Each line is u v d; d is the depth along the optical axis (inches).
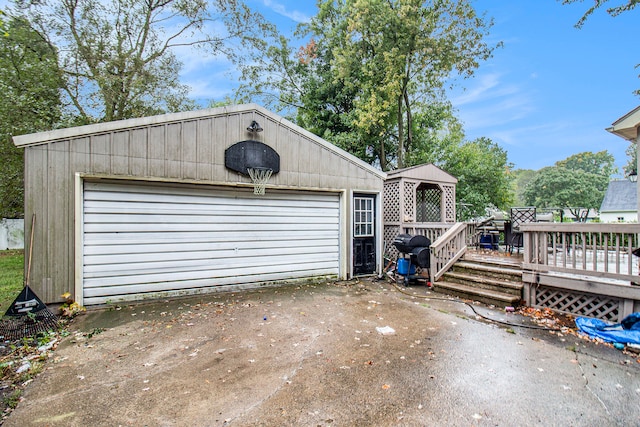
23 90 325.7
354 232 290.8
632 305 146.7
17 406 92.0
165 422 84.2
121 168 195.2
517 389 98.4
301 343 137.3
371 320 168.4
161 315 178.5
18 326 153.1
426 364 116.1
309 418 85.0
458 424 81.6
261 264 248.2
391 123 616.1
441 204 395.5
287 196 259.9
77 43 403.5
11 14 347.6
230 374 110.2
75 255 183.9
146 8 479.2
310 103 637.9
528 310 181.9
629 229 148.3
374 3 512.4
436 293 232.1
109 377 108.7
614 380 103.5
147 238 207.9
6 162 317.4
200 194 225.8
